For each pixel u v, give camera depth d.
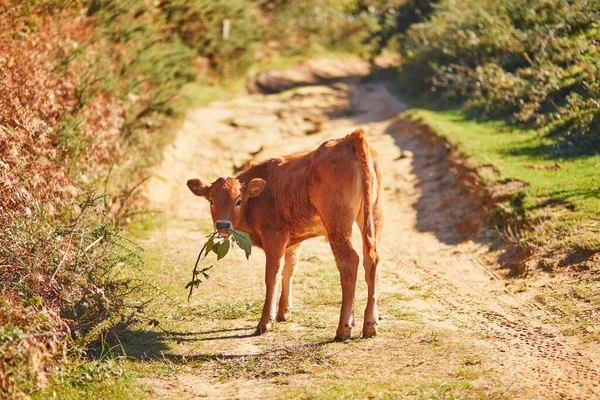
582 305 8.46
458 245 12.22
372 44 39.00
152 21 23.64
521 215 11.77
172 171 17.78
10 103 10.79
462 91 21.38
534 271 9.99
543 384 6.37
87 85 13.70
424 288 10.34
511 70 20.12
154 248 12.41
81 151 12.86
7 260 7.89
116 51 18.19
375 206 8.34
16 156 9.75
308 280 10.79
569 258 9.83
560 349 7.29
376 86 31.42
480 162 14.72
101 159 13.80
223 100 27.78
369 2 44.91
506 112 18.56
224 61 31.73
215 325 8.88
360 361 7.29
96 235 8.77
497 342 7.72
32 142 10.75
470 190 13.98
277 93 31.36
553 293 9.02
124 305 8.29
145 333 8.42
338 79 36.06
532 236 10.82
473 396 6.18
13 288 7.43
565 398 6.02
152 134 17.81
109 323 7.79
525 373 6.68
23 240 8.17
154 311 9.14
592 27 18.20
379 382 6.66
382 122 23.27
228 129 22.83
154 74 19.34
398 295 9.96
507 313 8.79
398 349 7.60
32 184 10.03
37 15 14.09
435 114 20.83
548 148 14.76
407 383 6.57
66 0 15.41
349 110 26.05
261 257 12.20
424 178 16.17
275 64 37.94
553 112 16.33
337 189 8.05
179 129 20.66
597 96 14.79
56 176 10.89
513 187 12.97
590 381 6.36
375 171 8.35
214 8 30.33
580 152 13.95
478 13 22.75
